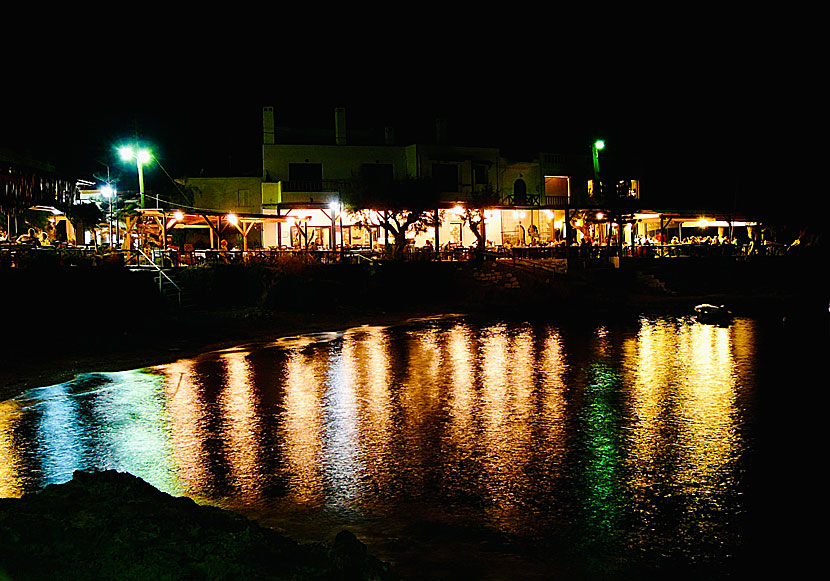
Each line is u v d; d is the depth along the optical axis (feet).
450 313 130.82
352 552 21.02
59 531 19.93
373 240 185.78
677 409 51.78
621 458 39.86
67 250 101.91
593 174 215.72
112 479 23.50
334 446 42.65
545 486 35.40
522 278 152.66
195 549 19.31
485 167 202.80
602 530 30.01
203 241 177.58
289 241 183.21
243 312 111.34
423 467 38.55
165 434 45.62
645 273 168.04
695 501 33.17
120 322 91.45
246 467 38.68
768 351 81.76
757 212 218.18
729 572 26.27
